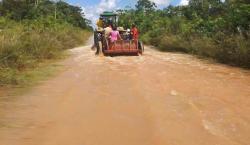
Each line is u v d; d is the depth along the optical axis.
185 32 25.59
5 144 6.03
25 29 23.59
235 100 8.80
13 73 12.14
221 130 6.67
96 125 6.99
